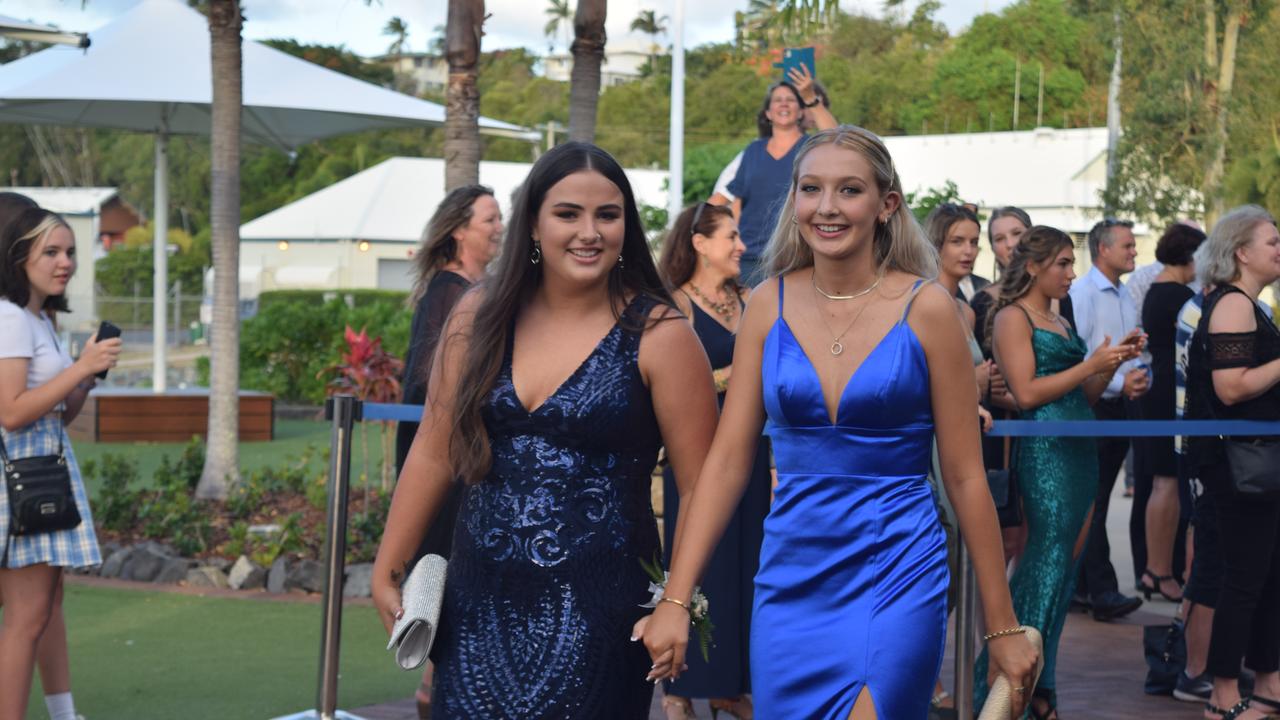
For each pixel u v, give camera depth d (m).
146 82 11.77
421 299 4.83
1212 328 4.98
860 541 3.06
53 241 4.44
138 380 23.75
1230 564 5.11
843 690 3.02
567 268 2.91
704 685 4.91
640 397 2.95
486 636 2.88
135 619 7.00
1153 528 7.77
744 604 4.93
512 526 2.89
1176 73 27.98
